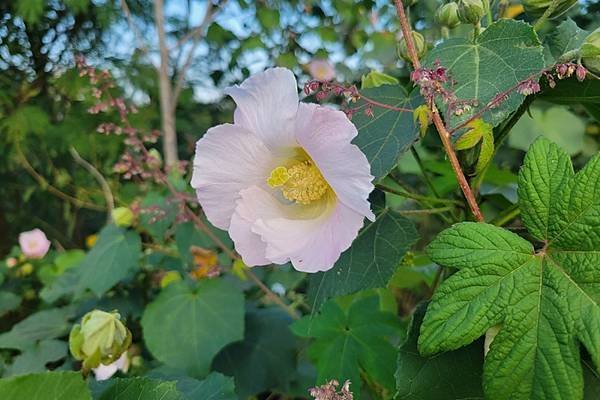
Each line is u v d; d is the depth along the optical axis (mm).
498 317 177
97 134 1202
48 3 1317
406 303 526
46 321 527
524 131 440
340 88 213
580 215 177
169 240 544
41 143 1309
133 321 520
